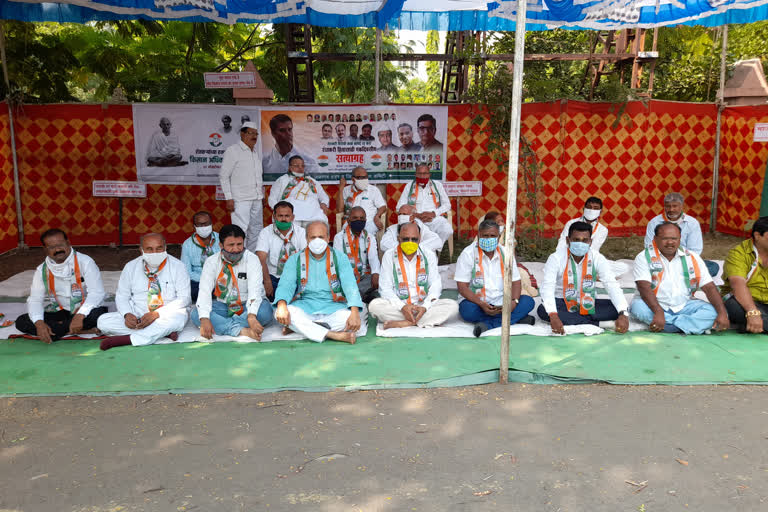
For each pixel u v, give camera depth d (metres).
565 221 9.15
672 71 12.09
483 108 8.79
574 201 9.12
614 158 9.08
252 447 3.24
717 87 11.38
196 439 3.33
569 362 4.38
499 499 2.76
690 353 4.57
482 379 4.15
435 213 7.59
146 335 4.79
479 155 8.97
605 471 2.99
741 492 2.80
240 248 4.85
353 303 4.98
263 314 5.11
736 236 9.13
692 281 5.05
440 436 3.36
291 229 5.85
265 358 4.52
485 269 5.23
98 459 3.12
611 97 8.95
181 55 12.16
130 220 8.88
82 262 4.97
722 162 9.31
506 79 8.66
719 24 7.70
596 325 5.22
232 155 7.40
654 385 4.06
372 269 5.99
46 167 8.52
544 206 9.10
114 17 7.25
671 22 7.74
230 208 7.47
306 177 7.46
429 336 4.99
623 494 2.80
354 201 7.53
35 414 3.63
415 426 3.48
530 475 2.96
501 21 8.23
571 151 8.99
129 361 4.44
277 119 8.61
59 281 4.95
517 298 5.17
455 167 8.98
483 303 5.16
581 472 2.98
